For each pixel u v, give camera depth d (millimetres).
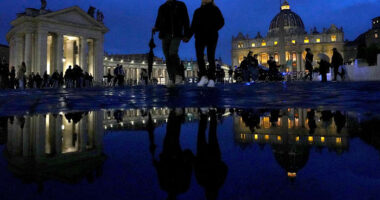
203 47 6750
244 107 3275
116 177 730
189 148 1142
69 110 3537
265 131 1506
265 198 548
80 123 2148
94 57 48406
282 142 1154
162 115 2570
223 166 826
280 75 24250
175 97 5250
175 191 614
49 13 40969
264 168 776
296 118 2070
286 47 118438
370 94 4941
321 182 633
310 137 1260
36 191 588
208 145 1187
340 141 1137
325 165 776
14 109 3832
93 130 1765
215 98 4863
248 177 702
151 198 553
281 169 756
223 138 1337
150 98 5328
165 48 7727
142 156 1013
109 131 1704
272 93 5977
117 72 25781
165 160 940
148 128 1792
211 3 6449
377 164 773
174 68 7785
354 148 992
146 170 806
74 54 50875
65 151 1115
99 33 48500
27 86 32250
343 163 792
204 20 6449
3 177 702
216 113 2605
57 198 548
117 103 4602
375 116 2035
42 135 1579
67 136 1545
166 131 1642
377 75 16609
